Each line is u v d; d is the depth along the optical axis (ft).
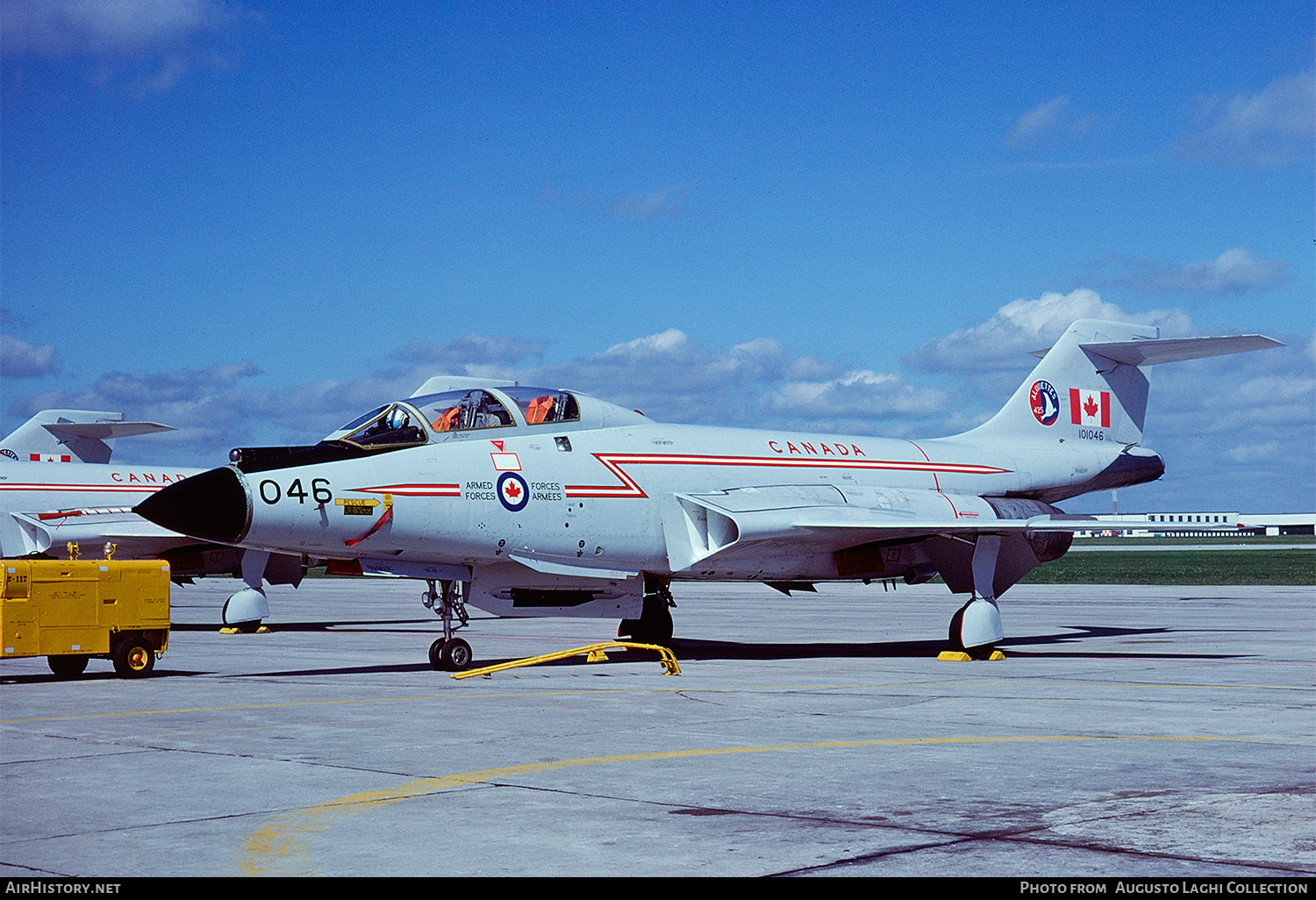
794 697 39.19
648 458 53.88
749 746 28.94
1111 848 18.65
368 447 47.11
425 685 43.68
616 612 54.65
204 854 18.40
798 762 26.53
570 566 51.55
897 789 23.38
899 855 18.26
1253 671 48.37
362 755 27.55
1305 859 17.95
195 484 44.09
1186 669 49.24
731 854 18.34
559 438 52.06
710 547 54.03
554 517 50.14
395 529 46.39
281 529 44.11
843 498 56.59
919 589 194.49
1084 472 69.62
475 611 108.88
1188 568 221.87
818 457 59.88
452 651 50.62
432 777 24.77
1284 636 71.61
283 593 163.32
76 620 44.80
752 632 79.36
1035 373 69.97
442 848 18.76
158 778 24.75
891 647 65.41
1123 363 73.46
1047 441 69.67
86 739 30.04
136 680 45.73
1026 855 18.22
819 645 67.41
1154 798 22.47
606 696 39.55
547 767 26.02
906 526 53.31
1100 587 156.87
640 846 18.85
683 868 17.58
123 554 83.51
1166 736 30.37
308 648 64.64
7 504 84.23
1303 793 22.95
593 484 51.55
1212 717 34.14
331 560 48.73
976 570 56.85
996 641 55.21
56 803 22.29
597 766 26.11
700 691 41.19
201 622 94.68
